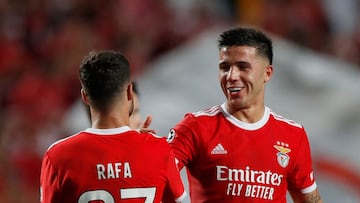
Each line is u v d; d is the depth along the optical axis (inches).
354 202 1053.2
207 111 590.9
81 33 1536.7
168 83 1151.0
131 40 1574.8
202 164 574.2
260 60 572.7
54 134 1337.4
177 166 553.9
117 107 532.7
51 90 1440.7
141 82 1160.8
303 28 1659.7
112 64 528.7
